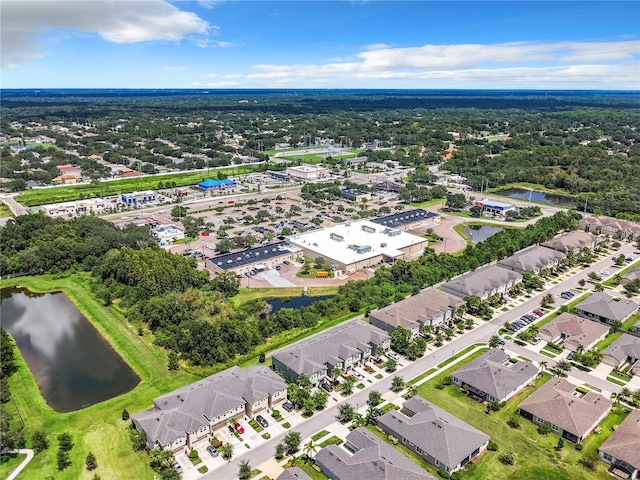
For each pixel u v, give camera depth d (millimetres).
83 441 103062
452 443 97062
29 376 129250
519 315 162625
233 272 186375
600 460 98438
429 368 131500
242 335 139625
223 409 106438
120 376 130500
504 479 93188
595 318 159000
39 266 199250
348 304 165750
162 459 93188
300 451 100062
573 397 111562
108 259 192125
